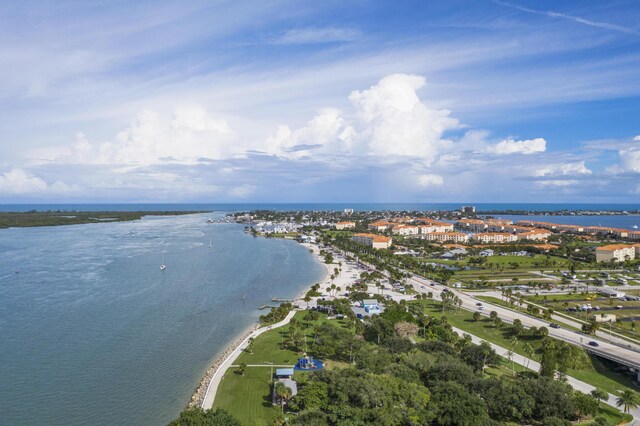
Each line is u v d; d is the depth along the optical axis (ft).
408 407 417.08
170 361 582.76
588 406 439.22
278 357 591.78
